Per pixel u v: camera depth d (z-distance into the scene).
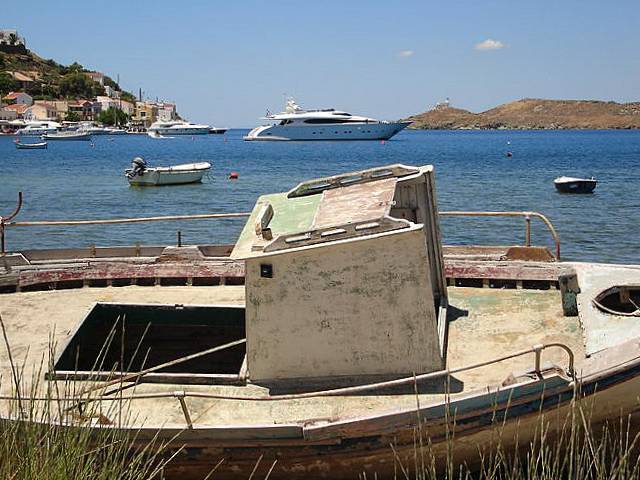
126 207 38.09
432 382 6.75
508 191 42.69
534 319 8.20
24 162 74.25
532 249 10.57
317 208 7.75
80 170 62.12
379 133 121.44
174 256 11.41
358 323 6.79
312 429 6.12
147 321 8.84
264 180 52.66
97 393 6.80
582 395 6.04
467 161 74.31
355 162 74.38
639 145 121.12
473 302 8.90
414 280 6.68
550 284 9.46
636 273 8.03
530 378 6.11
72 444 5.16
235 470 6.37
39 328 8.84
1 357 7.98
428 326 6.71
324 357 6.87
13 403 5.70
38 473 4.86
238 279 10.59
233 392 6.93
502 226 29.20
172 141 154.88
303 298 6.83
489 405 6.09
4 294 10.13
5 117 194.50
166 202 40.09
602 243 26.39
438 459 6.28
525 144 129.25
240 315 8.67
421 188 8.50
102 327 8.88
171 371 8.87
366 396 6.74
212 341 8.86
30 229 29.22
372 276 6.73
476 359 7.29
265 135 136.00
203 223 31.11
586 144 127.69
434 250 8.51
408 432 6.12
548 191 42.28
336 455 6.23
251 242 7.16
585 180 40.56
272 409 6.68
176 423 6.50
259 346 6.96
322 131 122.50
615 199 38.09
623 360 6.04
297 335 6.89
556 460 5.55
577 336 7.63
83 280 10.59
